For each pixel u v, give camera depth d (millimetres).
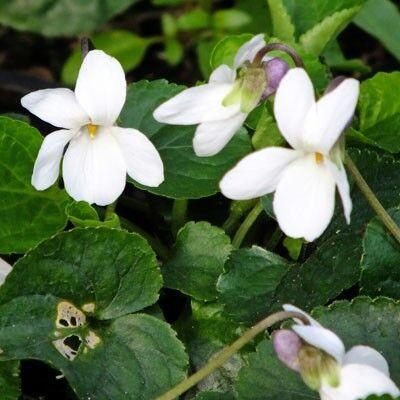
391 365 183
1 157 205
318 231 172
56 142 187
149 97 215
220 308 199
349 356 168
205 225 203
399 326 185
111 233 189
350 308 186
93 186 190
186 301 210
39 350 186
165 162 207
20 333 187
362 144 213
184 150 208
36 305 189
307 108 170
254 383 182
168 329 190
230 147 207
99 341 191
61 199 210
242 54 185
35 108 188
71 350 189
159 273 193
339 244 199
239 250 200
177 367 188
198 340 199
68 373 185
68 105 187
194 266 202
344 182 170
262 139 207
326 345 163
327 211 172
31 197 208
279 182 172
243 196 172
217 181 204
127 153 189
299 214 172
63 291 190
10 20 179
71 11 179
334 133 169
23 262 186
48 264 188
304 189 172
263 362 183
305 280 195
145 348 190
